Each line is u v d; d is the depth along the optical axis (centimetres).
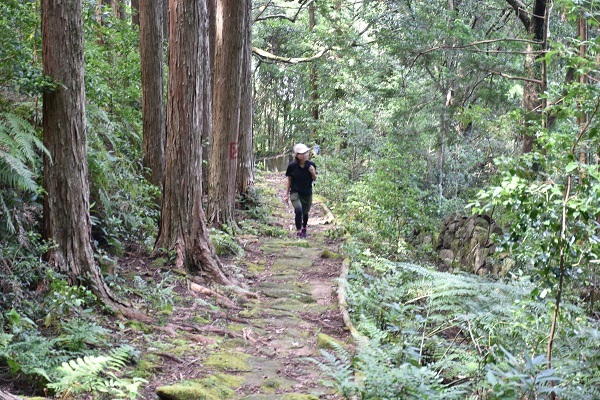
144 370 526
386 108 2252
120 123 1154
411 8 1903
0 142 571
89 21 1037
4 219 607
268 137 4216
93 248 786
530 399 393
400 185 1358
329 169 2084
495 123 1327
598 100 446
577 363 421
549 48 1393
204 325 689
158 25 1110
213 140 1218
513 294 561
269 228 1323
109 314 640
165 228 888
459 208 1712
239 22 1204
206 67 1077
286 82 4144
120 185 930
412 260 1080
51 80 619
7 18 692
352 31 2533
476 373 468
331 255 1086
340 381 411
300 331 709
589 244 443
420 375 403
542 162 442
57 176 631
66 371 431
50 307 566
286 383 547
